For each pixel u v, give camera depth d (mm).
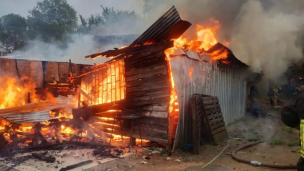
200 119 6617
